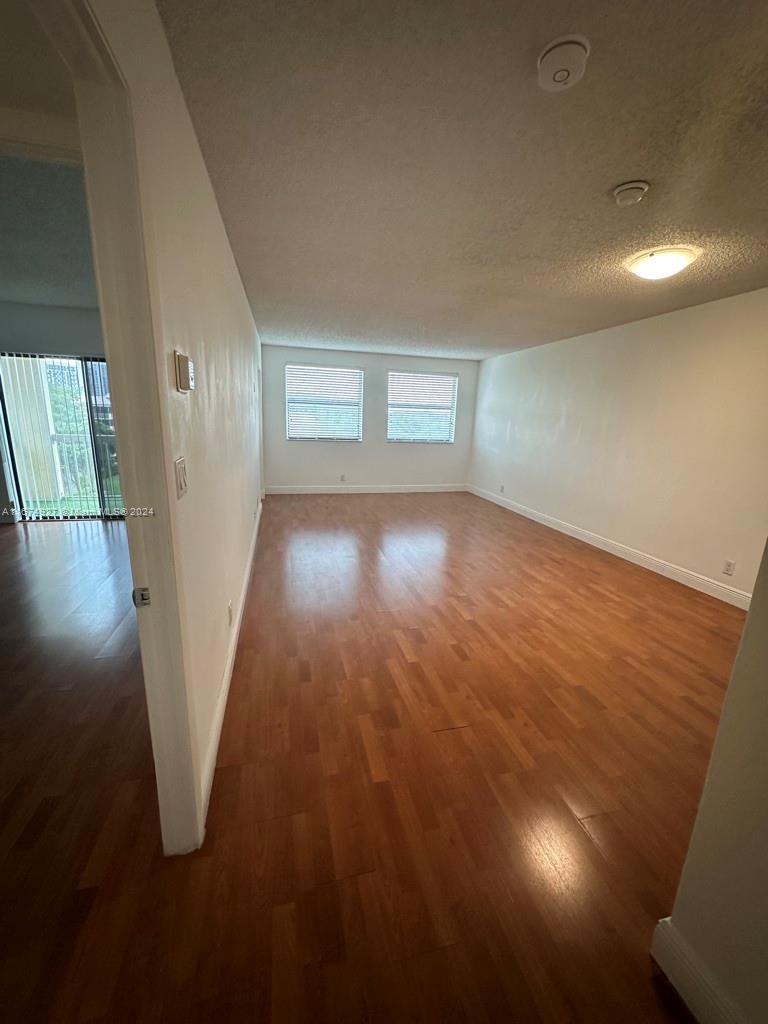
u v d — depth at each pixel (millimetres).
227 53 1121
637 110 1297
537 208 1907
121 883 1146
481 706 1927
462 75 1187
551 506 5086
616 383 4113
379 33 1061
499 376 6227
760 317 2889
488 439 6559
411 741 1703
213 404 1797
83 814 1340
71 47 711
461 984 970
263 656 2283
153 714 1121
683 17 996
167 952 1005
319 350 6172
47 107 1021
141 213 860
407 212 1975
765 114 1295
